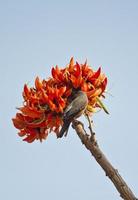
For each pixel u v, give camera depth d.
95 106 11.07
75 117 10.39
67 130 10.41
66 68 11.03
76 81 10.71
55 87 10.55
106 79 11.20
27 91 10.63
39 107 10.48
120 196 9.61
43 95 10.38
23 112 10.55
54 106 10.30
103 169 9.85
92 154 10.04
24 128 10.82
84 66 11.12
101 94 11.24
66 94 10.62
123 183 9.62
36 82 10.63
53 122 10.52
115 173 9.71
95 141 10.07
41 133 10.77
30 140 10.84
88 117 10.66
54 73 10.80
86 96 10.59
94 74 11.05
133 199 9.47
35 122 10.59
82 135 10.26
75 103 10.40
